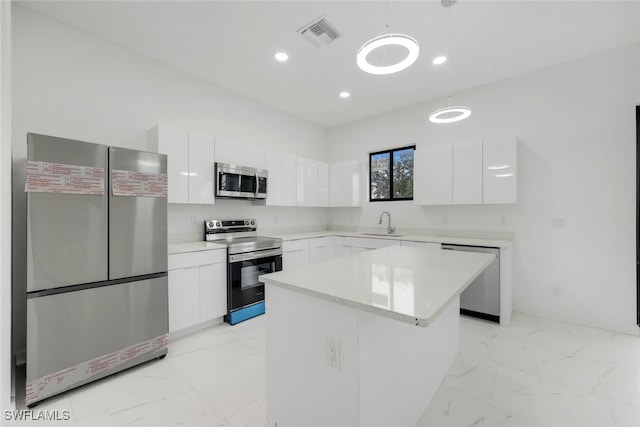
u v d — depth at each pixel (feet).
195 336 8.80
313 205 14.92
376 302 3.50
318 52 9.17
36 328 5.69
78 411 5.51
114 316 6.71
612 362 7.11
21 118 7.22
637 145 8.67
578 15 7.32
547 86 10.00
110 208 6.69
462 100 11.89
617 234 8.92
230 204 12.12
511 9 7.11
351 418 3.81
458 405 5.65
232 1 6.93
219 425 5.13
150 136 9.41
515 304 10.73
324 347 4.12
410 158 14.12
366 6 7.07
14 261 6.93
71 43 7.97
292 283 4.43
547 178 10.02
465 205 11.99
